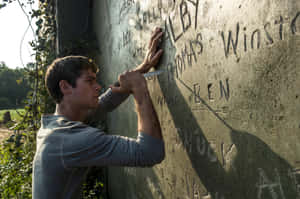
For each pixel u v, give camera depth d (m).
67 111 1.31
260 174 0.89
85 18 4.42
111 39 3.30
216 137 1.16
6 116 10.85
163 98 1.75
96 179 4.07
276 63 0.80
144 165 1.15
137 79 1.31
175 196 1.65
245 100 0.95
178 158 1.57
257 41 0.87
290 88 0.75
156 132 1.19
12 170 3.17
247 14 0.91
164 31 1.65
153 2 1.81
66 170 1.12
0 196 3.04
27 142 3.52
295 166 0.75
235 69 1.00
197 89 1.30
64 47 4.13
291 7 0.73
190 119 1.39
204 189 1.29
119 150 1.11
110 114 3.73
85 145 1.10
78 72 1.27
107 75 3.66
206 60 1.20
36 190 1.13
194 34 1.29
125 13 2.58
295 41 0.72
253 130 0.92
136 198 2.58
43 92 3.71
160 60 1.75
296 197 0.75
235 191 1.04
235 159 1.03
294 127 0.74
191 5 1.30
